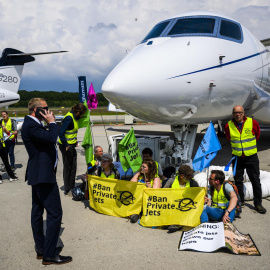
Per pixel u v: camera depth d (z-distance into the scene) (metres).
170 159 6.39
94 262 3.36
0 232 4.22
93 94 13.16
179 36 5.58
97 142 13.88
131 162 4.84
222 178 4.21
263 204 5.27
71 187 5.82
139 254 3.54
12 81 16.23
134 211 4.66
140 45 5.91
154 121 6.16
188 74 5.20
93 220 4.63
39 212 3.47
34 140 3.23
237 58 5.83
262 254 3.49
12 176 7.12
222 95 5.72
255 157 4.85
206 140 4.54
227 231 3.75
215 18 5.90
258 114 8.38
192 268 3.20
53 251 3.33
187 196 4.37
